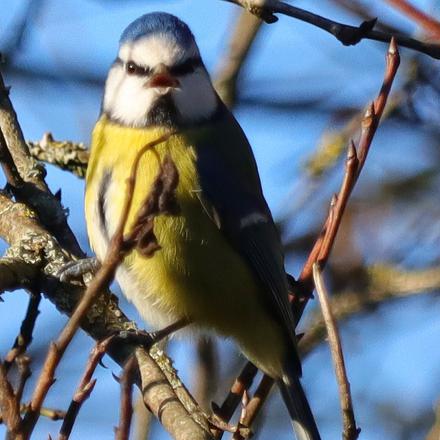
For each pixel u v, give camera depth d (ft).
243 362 37.32
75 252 29.91
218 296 30.96
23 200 30.86
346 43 24.64
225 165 31.45
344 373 19.43
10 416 15.83
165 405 22.58
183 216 30.17
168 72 30.50
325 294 19.57
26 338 26.45
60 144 36.22
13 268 26.78
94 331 26.20
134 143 30.19
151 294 30.60
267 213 32.60
